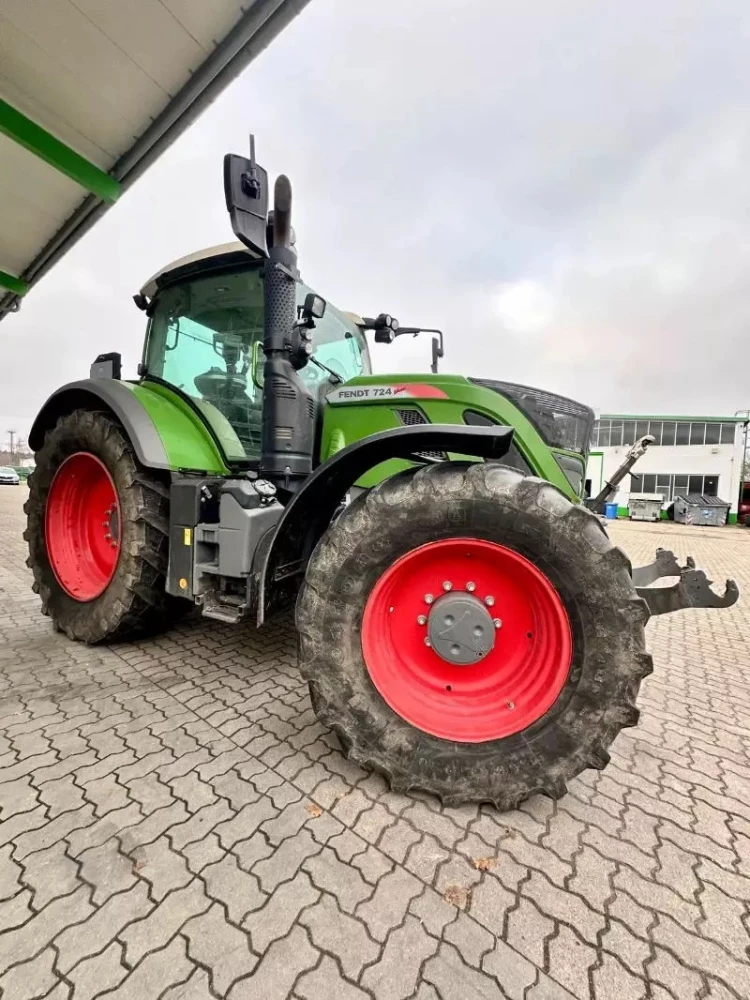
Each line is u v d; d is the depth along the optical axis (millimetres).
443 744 1612
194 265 2904
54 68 2643
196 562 2354
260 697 2299
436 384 2463
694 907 1244
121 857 1319
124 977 1010
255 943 1095
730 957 1112
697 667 3105
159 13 2379
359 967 1052
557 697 1579
